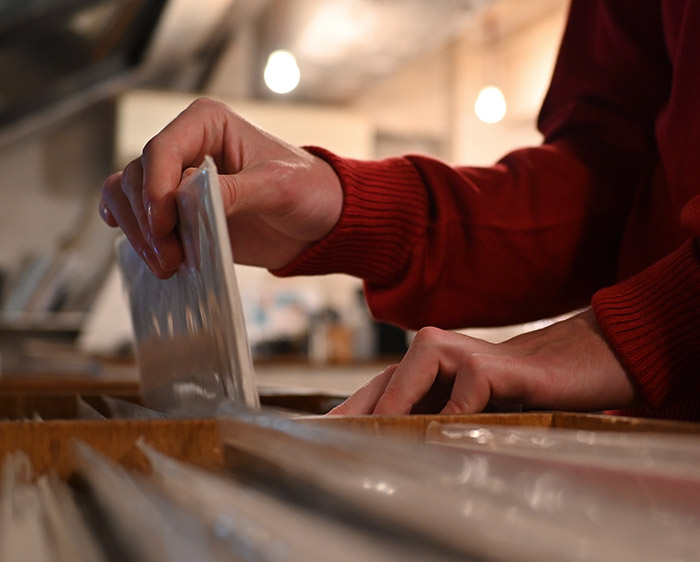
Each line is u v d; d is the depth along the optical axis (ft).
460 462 0.54
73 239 13.64
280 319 13.97
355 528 0.47
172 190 1.24
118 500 0.55
